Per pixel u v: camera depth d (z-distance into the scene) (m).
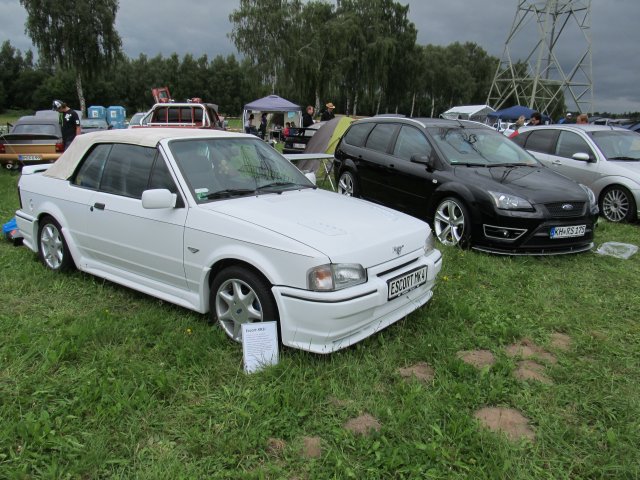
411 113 76.38
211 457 2.41
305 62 46.00
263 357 3.18
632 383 3.20
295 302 3.10
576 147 8.87
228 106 95.25
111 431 2.60
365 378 3.11
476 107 39.38
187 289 3.79
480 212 5.78
